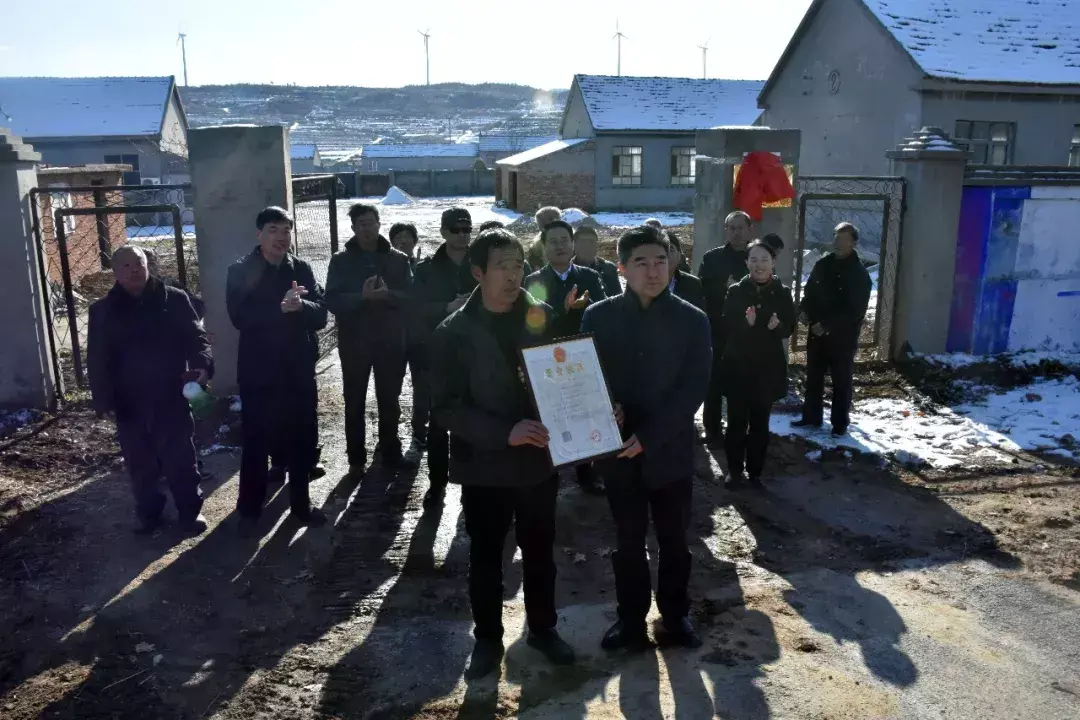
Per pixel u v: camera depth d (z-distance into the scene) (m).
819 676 3.67
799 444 6.93
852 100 19.50
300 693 3.65
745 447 5.99
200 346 5.20
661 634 4.06
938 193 8.63
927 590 4.51
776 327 5.66
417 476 6.31
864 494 5.92
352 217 6.14
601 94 36.44
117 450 6.73
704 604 4.37
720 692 3.55
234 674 3.80
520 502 3.64
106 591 4.56
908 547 5.06
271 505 5.77
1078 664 3.79
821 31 20.36
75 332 8.23
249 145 7.64
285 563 4.91
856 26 19.12
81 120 35.19
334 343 10.39
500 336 3.57
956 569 4.76
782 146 8.59
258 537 5.26
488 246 3.46
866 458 6.56
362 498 5.90
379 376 6.23
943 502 5.75
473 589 3.74
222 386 7.96
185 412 5.20
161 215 28.03
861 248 17.80
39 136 34.00
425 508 5.71
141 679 3.76
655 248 3.61
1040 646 3.94
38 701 3.61
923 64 17.36
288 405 5.23
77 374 8.27
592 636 4.07
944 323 9.00
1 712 3.53
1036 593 4.46
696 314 3.72
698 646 3.94
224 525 5.44
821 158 20.75
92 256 15.41
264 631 4.16
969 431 7.15
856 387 8.52
